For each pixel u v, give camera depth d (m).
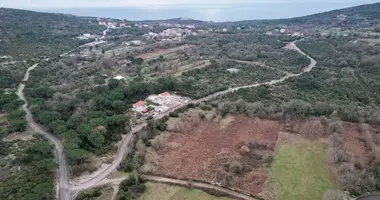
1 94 118.44
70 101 115.62
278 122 104.56
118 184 72.62
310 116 107.12
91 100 117.88
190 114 109.62
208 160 82.19
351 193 68.62
